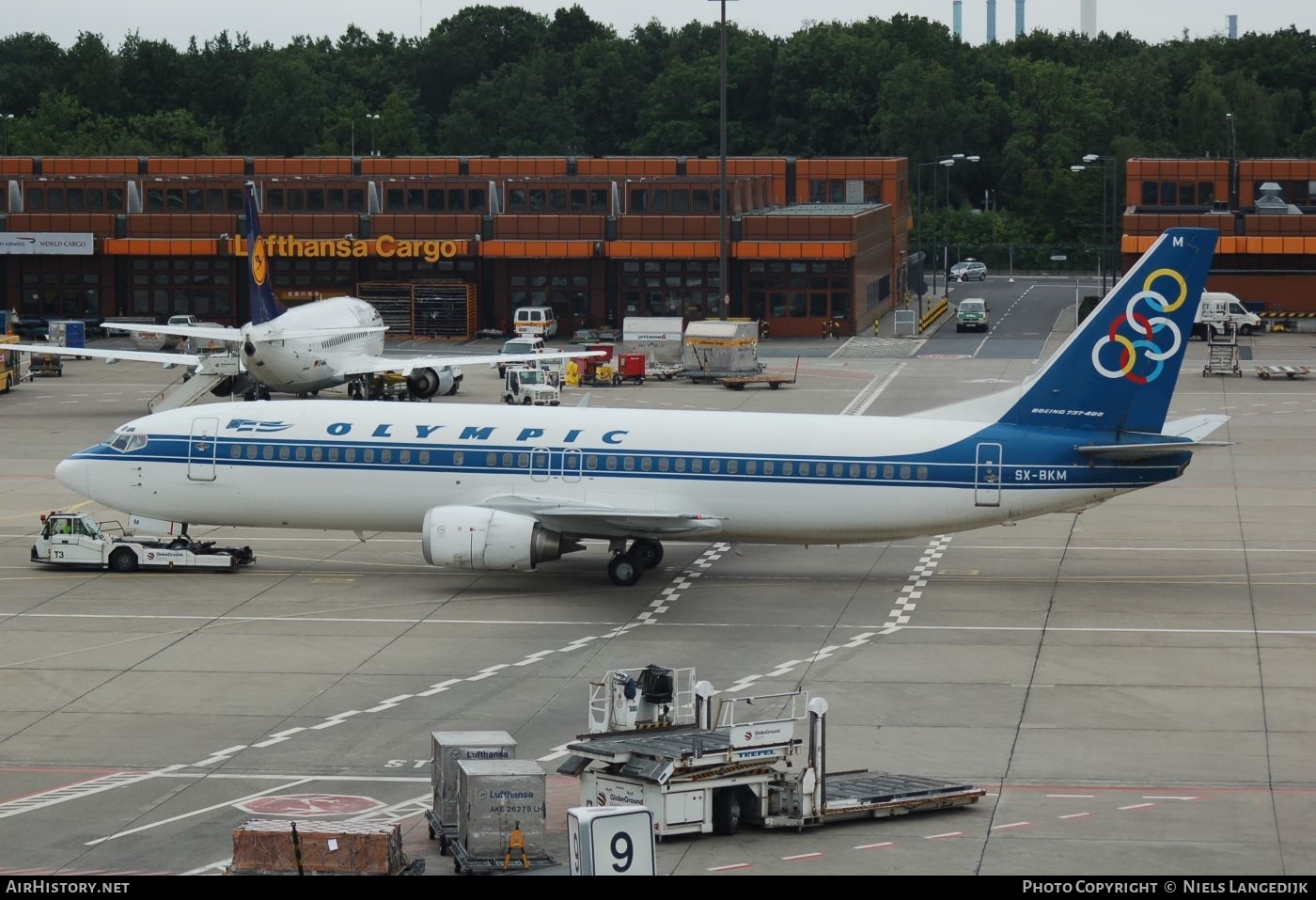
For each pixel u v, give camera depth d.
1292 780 112.06
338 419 174.62
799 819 102.31
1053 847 98.94
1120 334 166.12
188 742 121.00
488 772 97.06
